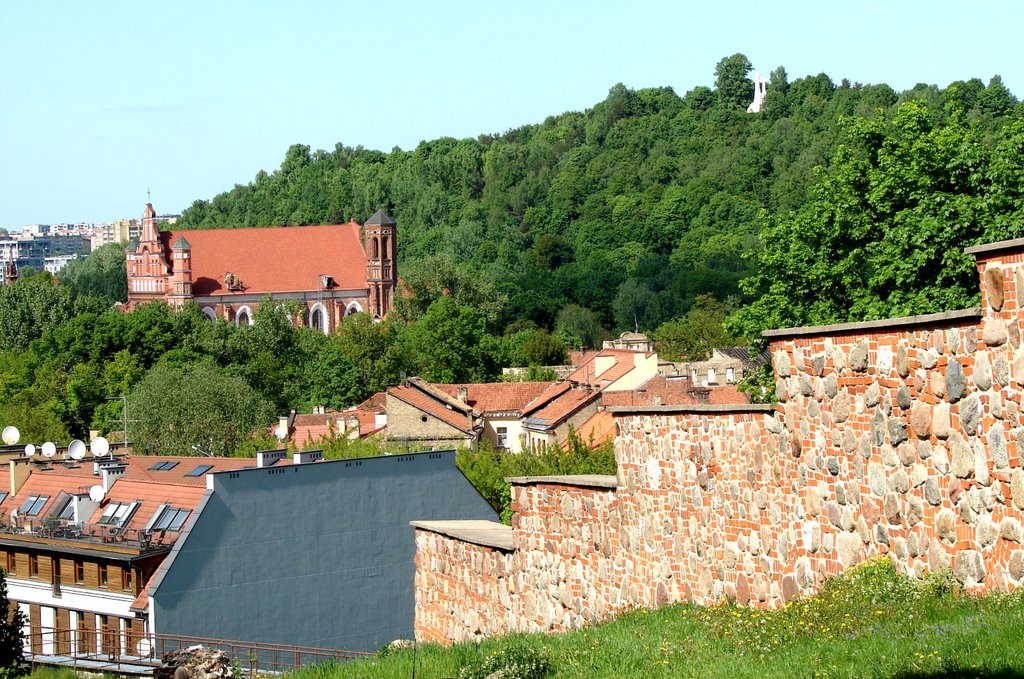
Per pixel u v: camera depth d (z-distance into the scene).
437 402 98.00
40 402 125.69
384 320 181.00
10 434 74.00
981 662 13.32
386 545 51.97
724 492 20.70
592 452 64.69
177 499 52.22
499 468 65.88
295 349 157.88
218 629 48.06
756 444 19.95
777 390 19.41
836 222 41.12
